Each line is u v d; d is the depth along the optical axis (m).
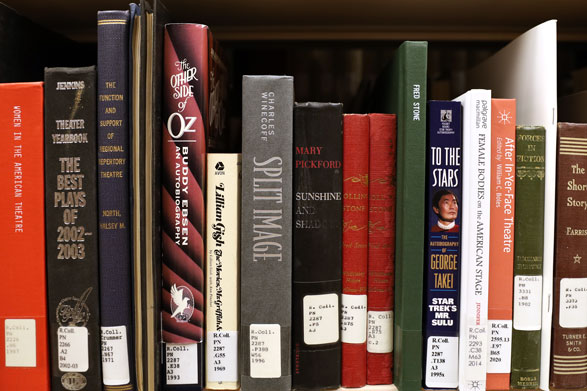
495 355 0.60
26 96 0.57
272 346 0.58
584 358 0.60
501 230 0.59
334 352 0.60
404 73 0.58
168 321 0.58
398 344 0.60
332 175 0.60
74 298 0.57
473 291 0.59
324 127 0.59
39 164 0.57
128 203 0.57
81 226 0.57
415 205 0.58
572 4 0.74
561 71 0.93
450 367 0.60
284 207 0.58
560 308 0.60
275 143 0.58
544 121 0.60
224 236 0.59
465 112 0.58
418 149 0.58
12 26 0.63
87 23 0.83
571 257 0.59
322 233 0.59
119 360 0.57
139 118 0.55
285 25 0.87
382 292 0.61
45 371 0.57
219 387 0.60
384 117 0.60
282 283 0.58
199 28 0.58
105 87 0.56
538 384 0.60
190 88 0.58
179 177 0.58
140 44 0.55
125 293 0.57
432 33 0.91
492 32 0.90
